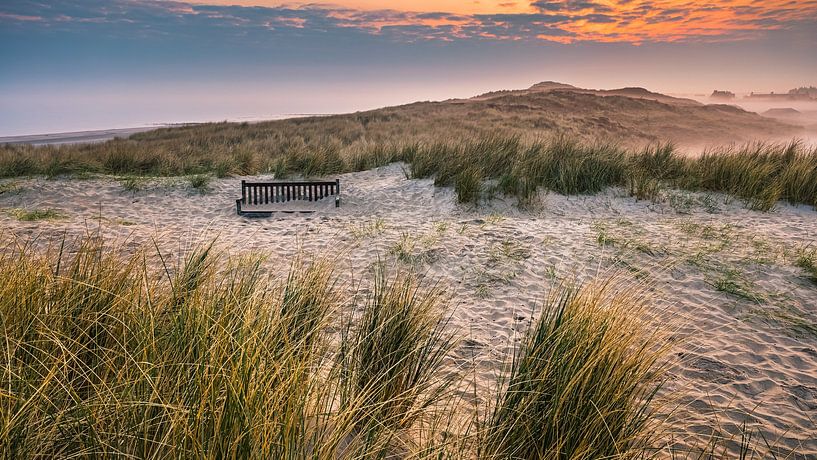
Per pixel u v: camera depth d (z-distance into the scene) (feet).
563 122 123.54
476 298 16.84
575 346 8.61
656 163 35.70
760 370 12.14
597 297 10.36
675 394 10.61
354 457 6.20
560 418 7.54
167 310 8.56
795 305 15.89
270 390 6.15
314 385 7.00
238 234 24.44
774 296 16.48
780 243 21.50
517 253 20.75
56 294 8.62
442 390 8.93
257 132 90.22
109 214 28.89
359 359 9.53
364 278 18.31
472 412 9.04
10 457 5.09
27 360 6.82
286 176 40.65
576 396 7.73
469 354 12.48
